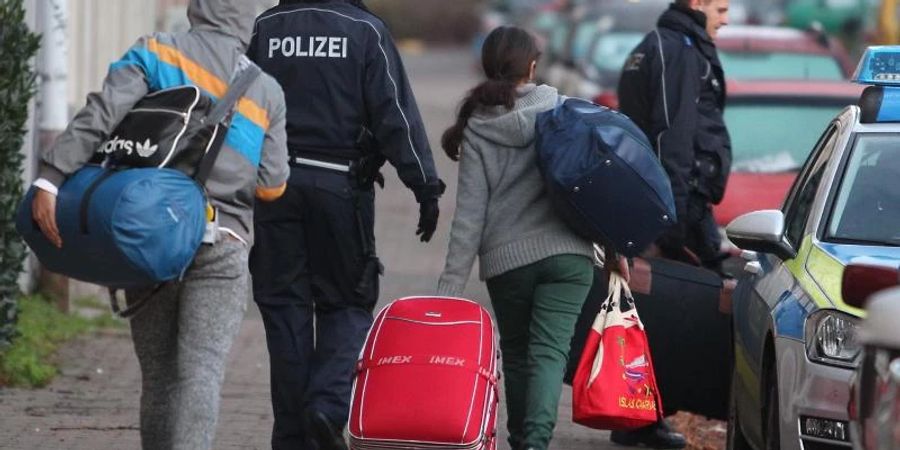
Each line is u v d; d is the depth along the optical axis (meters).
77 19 53.34
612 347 26.17
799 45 55.47
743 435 28.09
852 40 116.69
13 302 33.97
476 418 23.44
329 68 26.08
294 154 26.17
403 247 61.25
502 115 25.80
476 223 25.95
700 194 33.03
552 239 25.77
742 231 26.14
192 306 22.42
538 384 25.48
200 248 22.12
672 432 32.22
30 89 34.16
